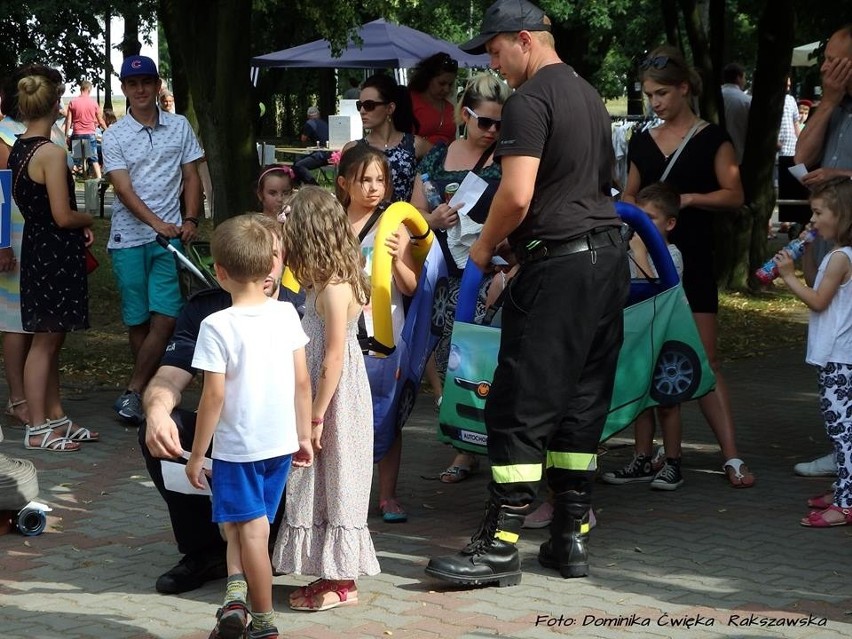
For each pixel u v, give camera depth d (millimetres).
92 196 21125
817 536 5973
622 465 7465
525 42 5293
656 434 8344
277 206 7430
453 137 8359
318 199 4922
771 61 14375
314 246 4859
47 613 4934
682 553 5723
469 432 5859
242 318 4500
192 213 8688
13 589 5234
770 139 14648
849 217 6180
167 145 8562
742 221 14672
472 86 6840
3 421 8562
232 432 4469
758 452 7758
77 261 7805
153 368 8570
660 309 6191
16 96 8133
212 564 5289
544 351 5156
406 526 6238
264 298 4602
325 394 4883
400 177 7480
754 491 6824
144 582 5348
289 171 7516
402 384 5898
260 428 4473
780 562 5566
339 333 4883
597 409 5402
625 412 6133
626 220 6332
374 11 12094
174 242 8383
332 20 11750
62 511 6457
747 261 14812
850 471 6125
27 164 7641
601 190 5312
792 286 6258
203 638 4641
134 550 5809
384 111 7492
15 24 20219
